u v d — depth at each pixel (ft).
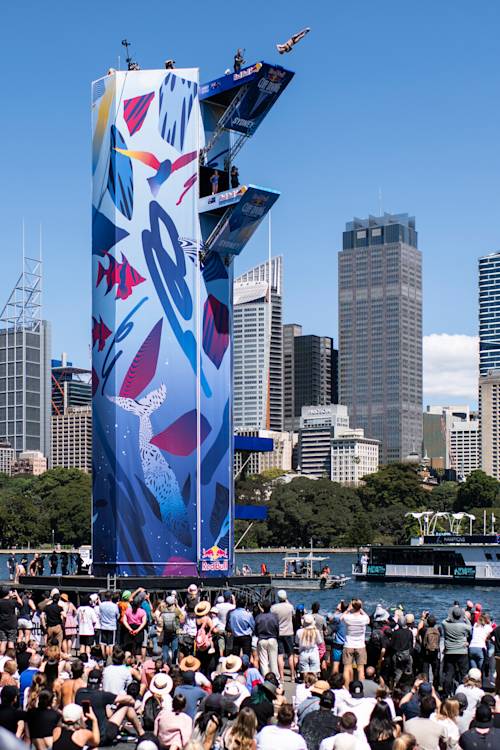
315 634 133.08
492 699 92.99
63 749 81.87
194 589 149.07
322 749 81.56
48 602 157.69
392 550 568.00
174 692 99.81
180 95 239.30
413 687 107.45
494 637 143.02
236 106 234.38
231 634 145.38
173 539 233.35
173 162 238.27
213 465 238.89
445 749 86.74
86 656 144.66
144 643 164.55
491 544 549.95
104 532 232.53
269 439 254.27
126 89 238.07
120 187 235.81
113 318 233.76
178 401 235.61
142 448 232.32
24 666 114.83
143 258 235.61
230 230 235.20
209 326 240.12
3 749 38.65
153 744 78.13
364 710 94.63
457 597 481.05
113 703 103.35
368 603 444.96
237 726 78.23
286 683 148.05
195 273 238.27
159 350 234.79
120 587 224.94
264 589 241.14
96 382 236.02
